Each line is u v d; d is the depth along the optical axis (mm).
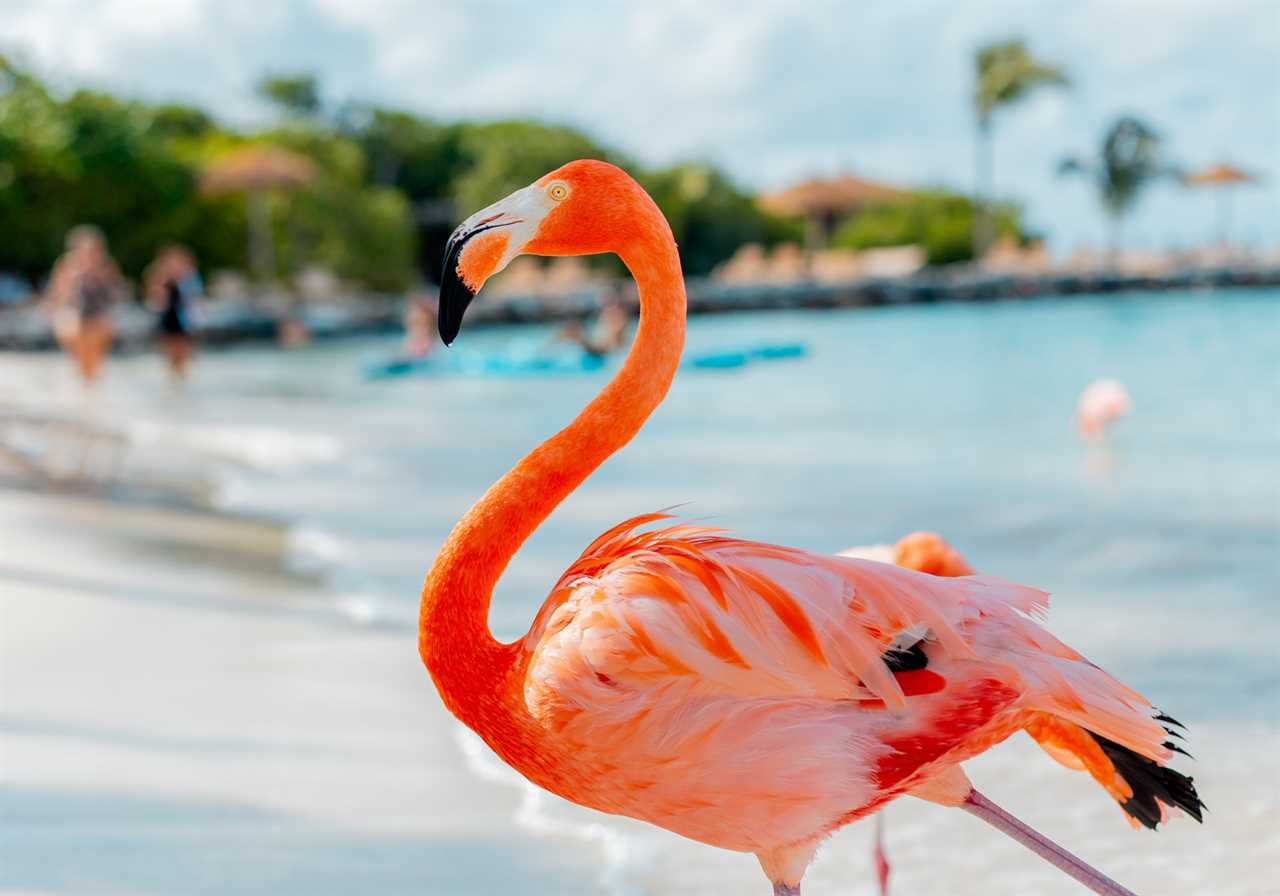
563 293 44844
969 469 10250
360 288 48625
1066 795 4012
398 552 7496
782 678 2412
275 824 3797
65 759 4211
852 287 47125
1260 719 4371
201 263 42062
